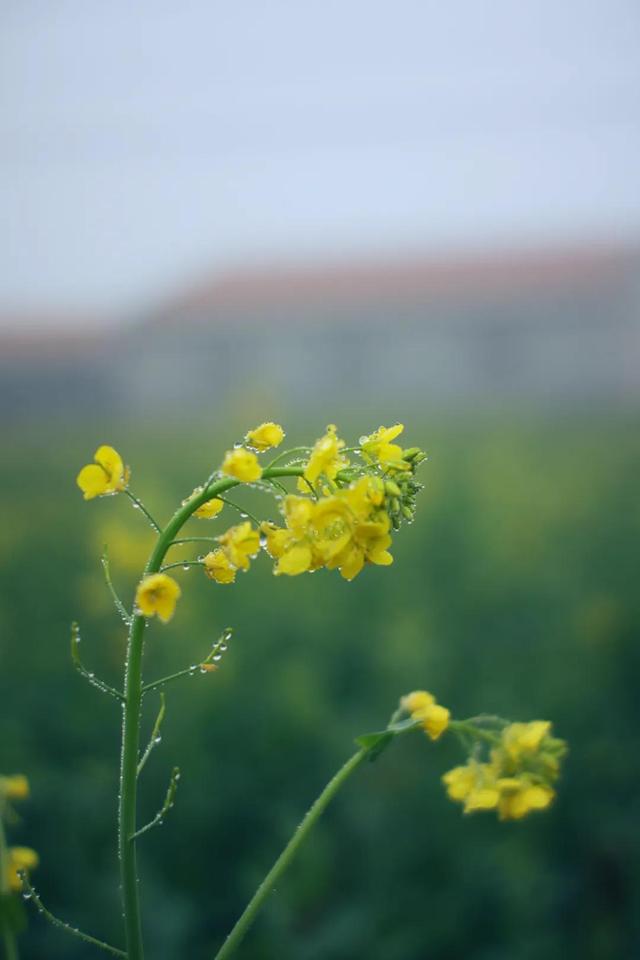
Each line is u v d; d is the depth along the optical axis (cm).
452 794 222
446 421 2519
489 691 558
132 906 179
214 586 738
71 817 424
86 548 912
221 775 463
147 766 476
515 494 1184
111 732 512
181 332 4828
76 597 770
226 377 4816
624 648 629
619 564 902
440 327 4656
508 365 4591
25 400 4878
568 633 676
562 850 438
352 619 718
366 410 2870
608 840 438
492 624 734
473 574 832
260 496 1090
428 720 210
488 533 952
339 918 377
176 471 1498
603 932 392
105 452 184
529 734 221
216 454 1723
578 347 4516
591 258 4672
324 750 493
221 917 391
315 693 536
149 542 703
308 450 191
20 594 820
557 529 1046
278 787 466
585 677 585
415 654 585
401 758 496
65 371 4875
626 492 1285
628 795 459
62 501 1341
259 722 511
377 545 182
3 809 205
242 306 4803
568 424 2464
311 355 4762
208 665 184
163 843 430
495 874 402
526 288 4516
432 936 374
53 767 469
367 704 577
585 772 474
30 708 541
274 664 613
